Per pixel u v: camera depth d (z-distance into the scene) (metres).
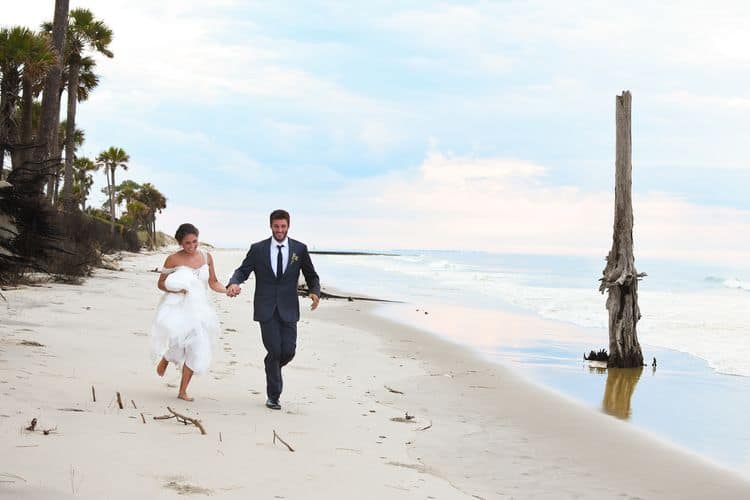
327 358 11.24
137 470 4.35
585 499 5.28
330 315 19.25
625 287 13.02
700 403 9.56
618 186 13.44
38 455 4.40
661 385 10.96
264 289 6.83
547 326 19.06
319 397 7.88
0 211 10.89
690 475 6.15
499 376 10.88
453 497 4.80
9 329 9.77
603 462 6.38
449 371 11.01
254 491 4.27
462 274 58.50
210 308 6.80
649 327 20.17
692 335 18.19
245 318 15.41
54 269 20.28
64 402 5.99
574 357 13.73
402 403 8.26
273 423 6.22
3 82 24.77
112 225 63.81
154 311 14.45
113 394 6.54
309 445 5.63
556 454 6.52
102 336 10.31
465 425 7.39
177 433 5.41
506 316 21.75
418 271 62.00
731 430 7.97
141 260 47.75
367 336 14.88
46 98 26.22
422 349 13.48
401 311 21.92
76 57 38.53
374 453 5.74
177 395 6.88
